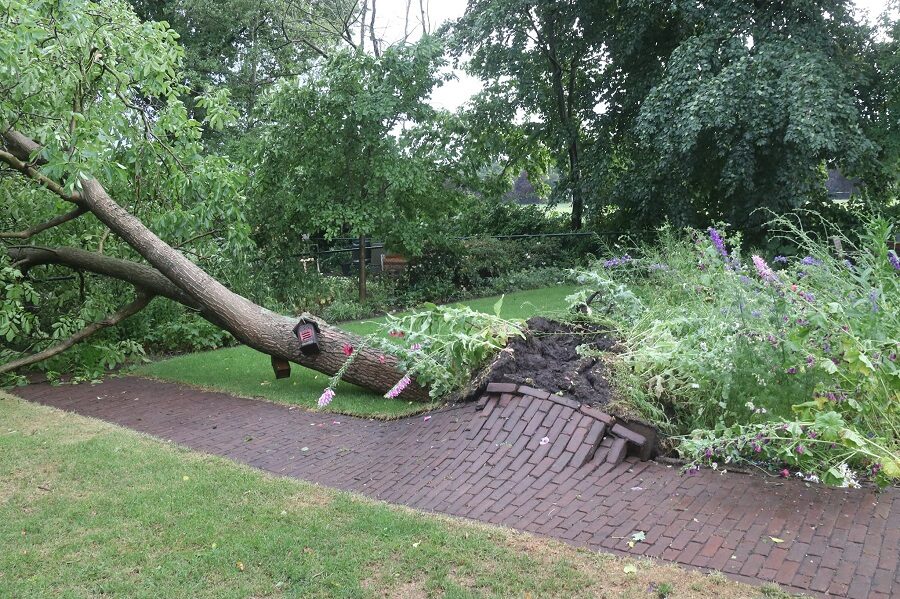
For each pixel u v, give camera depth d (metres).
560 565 3.00
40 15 6.71
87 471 4.31
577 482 3.95
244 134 18.44
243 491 3.96
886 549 3.02
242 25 21.17
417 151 13.08
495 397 4.93
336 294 12.98
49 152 6.39
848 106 11.66
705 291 5.65
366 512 3.63
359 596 2.81
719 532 3.27
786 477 3.92
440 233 14.02
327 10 22.09
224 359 8.42
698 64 12.73
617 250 15.62
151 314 9.12
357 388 6.66
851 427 3.82
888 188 14.20
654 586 2.80
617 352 5.28
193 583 2.95
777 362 4.21
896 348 4.03
